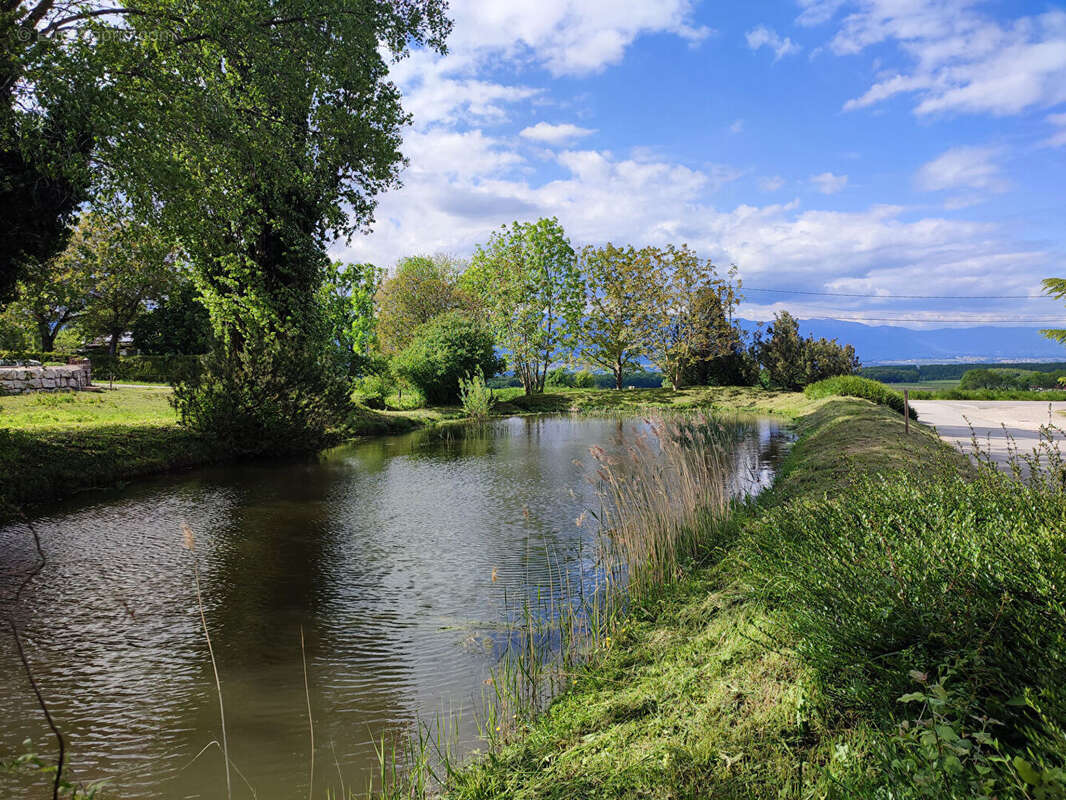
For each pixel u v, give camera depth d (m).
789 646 3.19
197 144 12.84
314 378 16.89
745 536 5.86
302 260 17.52
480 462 15.10
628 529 6.41
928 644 2.60
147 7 12.60
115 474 12.44
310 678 4.41
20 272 11.45
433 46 17.81
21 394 21.44
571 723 3.42
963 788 1.82
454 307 48.31
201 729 3.75
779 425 22.52
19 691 4.23
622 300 39.28
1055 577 2.46
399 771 3.28
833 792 2.10
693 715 3.04
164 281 37.72
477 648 4.85
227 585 6.39
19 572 6.82
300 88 14.23
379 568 6.92
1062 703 1.95
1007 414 23.55
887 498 4.57
